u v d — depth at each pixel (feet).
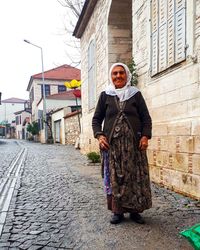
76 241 10.71
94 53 39.65
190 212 13.87
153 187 19.38
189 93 16.37
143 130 12.17
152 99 21.08
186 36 16.55
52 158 41.83
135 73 23.97
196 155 15.72
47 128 106.63
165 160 19.25
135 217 12.53
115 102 12.13
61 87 142.61
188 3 16.24
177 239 10.81
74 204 15.67
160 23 19.58
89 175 25.58
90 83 42.98
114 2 30.63
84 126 48.88
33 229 11.91
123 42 32.91
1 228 12.01
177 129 17.65
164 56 19.11
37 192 18.71
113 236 11.13
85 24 46.26
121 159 11.90
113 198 12.09
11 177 25.00
